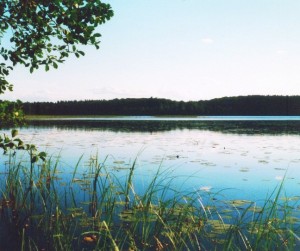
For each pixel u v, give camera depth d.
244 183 8.97
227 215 6.31
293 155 13.98
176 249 4.85
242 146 17.11
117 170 10.48
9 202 7.11
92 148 15.88
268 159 12.92
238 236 5.36
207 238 5.35
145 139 20.80
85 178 9.23
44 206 6.16
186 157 13.28
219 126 37.50
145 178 9.40
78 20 5.15
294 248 4.91
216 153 14.51
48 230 5.59
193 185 8.73
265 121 52.12
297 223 5.83
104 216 6.36
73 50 5.57
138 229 5.77
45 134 24.12
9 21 5.30
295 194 7.94
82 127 34.88
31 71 5.61
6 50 5.52
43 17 5.18
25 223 6.07
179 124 43.06
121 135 24.00
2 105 5.42
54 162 11.69
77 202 7.15
